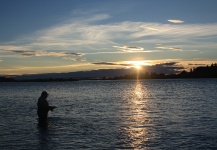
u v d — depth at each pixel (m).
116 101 49.25
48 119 26.91
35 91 99.44
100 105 41.62
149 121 24.98
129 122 24.56
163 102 45.59
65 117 28.23
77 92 86.81
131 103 44.59
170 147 15.83
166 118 26.75
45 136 19.16
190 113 30.33
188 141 17.09
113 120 25.89
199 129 20.77
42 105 25.41
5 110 35.62
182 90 87.31
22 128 22.25
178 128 21.30
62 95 71.31
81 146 16.33
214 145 16.11
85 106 40.06
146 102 46.16
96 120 26.03
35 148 16.08
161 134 19.16
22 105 43.56
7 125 23.72
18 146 16.56
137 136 18.66
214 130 20.33
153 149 15.48
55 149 15.80
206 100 48.09
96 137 18.52
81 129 21.42
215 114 29.14
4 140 18.09
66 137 18.72
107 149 15.61
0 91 103.06
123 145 16.41
